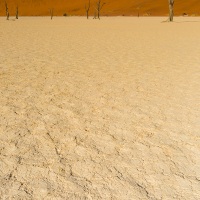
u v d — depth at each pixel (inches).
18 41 759.1
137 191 146.1
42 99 284.2
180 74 390.3
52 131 213.3
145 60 495.2
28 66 436.5
